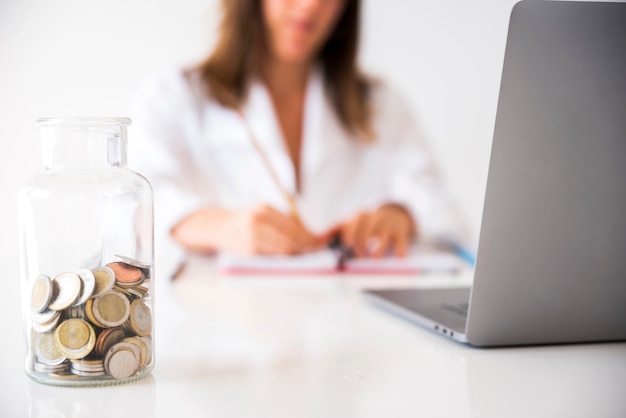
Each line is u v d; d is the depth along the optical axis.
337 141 2.42
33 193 0.63
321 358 0.74
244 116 2.35
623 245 0.74
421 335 0.85
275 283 1.28
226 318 0.95
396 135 2.50
